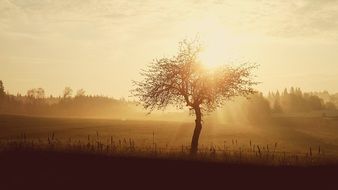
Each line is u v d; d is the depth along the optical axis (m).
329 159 31.69
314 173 27.22
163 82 40.66
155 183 24.66
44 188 22.83
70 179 25.27
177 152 35.34
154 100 41.12
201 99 40.78
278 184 24.78
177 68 40.34
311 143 81.69
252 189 23.69
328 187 24.30
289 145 76.31
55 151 32.84
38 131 91.69
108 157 30.89
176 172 27.25
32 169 27.89
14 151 32.72
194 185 24.33
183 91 40.88
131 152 33.31
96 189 23.00
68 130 95.81
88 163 29.53
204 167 28.31
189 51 40.91
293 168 28.27
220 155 33.16
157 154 32.72
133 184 24.28
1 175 26.02
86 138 74.44
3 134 82.81
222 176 26.44
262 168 28.19
